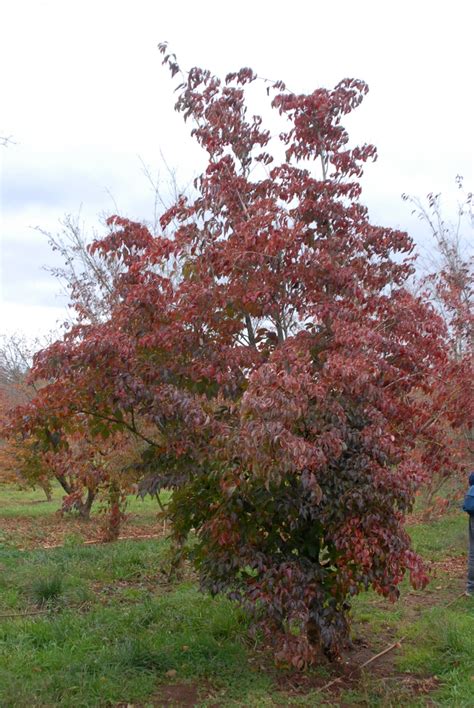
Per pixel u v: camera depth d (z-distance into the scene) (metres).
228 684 5.66
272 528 5.96
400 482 5.28
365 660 6.42
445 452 7.11
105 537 12.30
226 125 6.77
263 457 4.79
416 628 7.02
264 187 6.72
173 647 6.20
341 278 5.89
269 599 5.32
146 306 5.98
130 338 5.82
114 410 6.06
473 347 9.81
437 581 9.16
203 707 5.17
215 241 6.34
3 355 22.61
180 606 7.49
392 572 5.33
